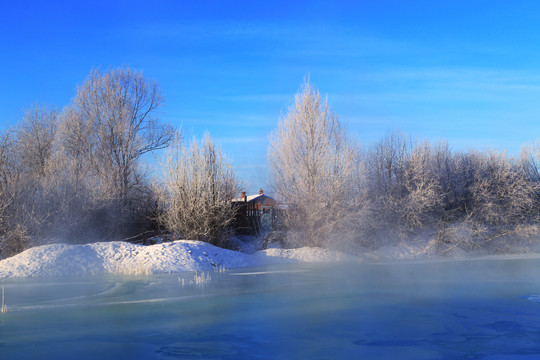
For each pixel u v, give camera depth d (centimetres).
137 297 1275
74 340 842
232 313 1066
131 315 1045
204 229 2447
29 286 1486
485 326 952
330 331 907
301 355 760
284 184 2841
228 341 837
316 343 827
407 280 1661
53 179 2359
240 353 768
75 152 3512
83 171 2681
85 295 1308
